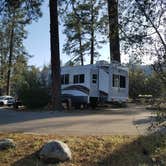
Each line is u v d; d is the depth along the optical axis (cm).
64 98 2980
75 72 2961
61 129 1373
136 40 984
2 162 891
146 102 970
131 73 3247
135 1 976
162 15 950
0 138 1079
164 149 938
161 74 907
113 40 1130
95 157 902
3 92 6481
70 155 893
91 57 4350
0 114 2211
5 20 3022
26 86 2998
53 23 2666
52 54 2681
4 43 5519
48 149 884
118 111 2498
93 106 2883
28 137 1079
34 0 2472
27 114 2222
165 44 932
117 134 1180
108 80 2839
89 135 1145
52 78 2691
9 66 5581
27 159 895
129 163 870
